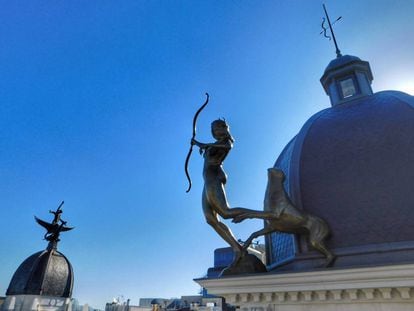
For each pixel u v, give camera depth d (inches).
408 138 518.6
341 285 401.4
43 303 1234.0
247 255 506.0
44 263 1325.0
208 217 519.2
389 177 496.1
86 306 1664.6
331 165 555.5
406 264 365.7
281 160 706.8
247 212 501.0
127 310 2416.3
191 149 560.1
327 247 468.8
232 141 557.3
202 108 576.1
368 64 842.2
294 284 433.7
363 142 553.9
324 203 522.3
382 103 622.5
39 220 1457.9
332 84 847.1
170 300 3102.9
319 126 650.2
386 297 380.2
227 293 484.7
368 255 447.5
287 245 560.4
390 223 462.0
